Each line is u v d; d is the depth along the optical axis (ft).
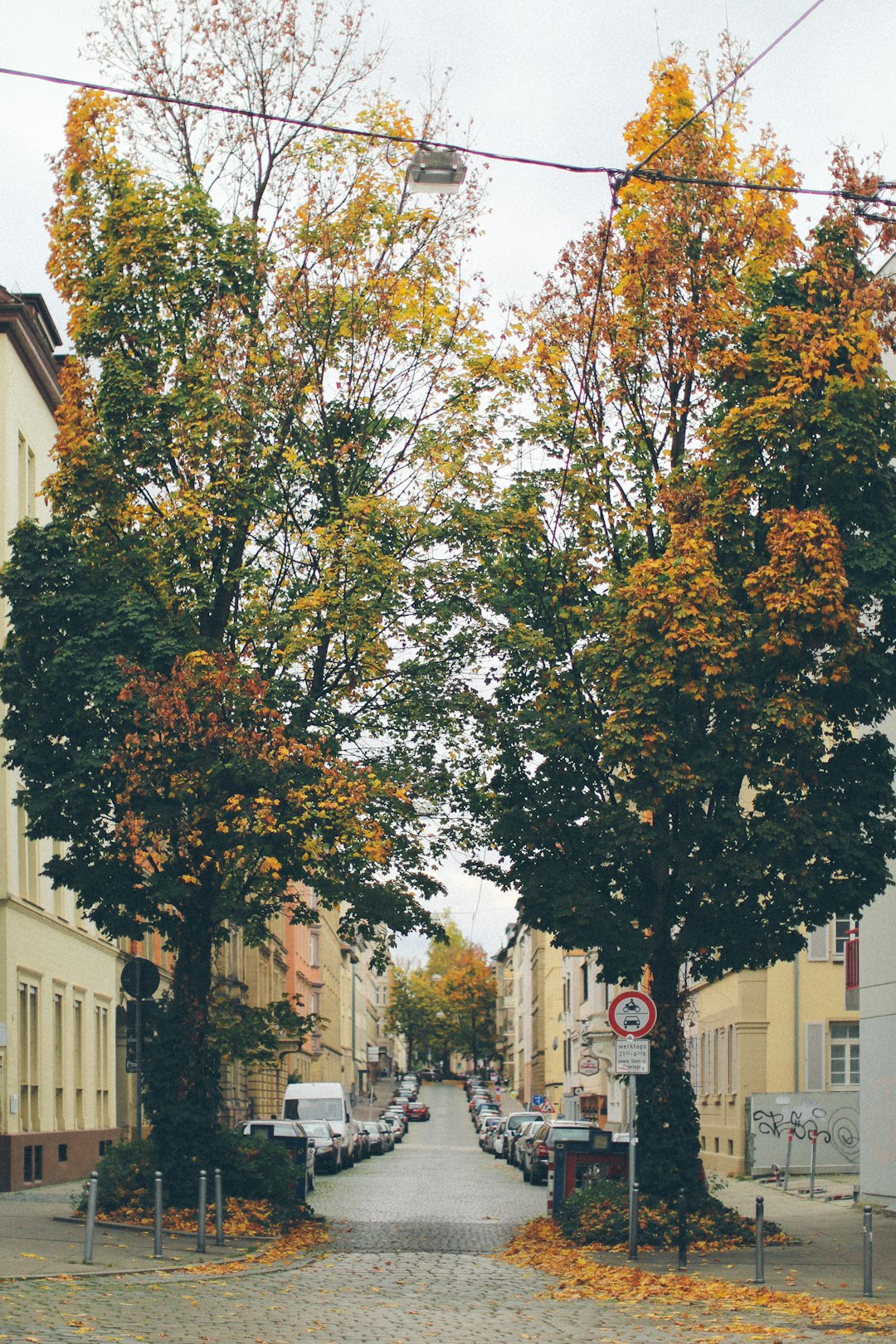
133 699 67.92
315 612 71.61
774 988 133.90
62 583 72.64
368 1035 552.00
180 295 74.84
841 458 68.39
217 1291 50.19
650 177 47.57
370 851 68.54
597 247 75.72
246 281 76.02
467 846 75.51
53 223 76.43
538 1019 346.13
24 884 110.52
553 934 73.92
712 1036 150.41
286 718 72.08
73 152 76.02
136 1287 50.08
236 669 68.95
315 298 75.77
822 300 72.13
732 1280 55.93
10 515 107.55
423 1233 78.48
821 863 70.03
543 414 76.28
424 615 74.54
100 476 73.61
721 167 73.72
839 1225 81.71
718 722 69.21
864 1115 98.84
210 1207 70.59
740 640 66.90
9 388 107.65
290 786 67.87
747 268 73.56
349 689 74.38
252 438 73.10
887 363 94.73
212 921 73.87
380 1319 45.06
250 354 74.79
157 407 73.41
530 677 75.36
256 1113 212.23
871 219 55.83
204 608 74.54
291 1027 75.36
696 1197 70.44
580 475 75.05
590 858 71.41
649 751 66.49
